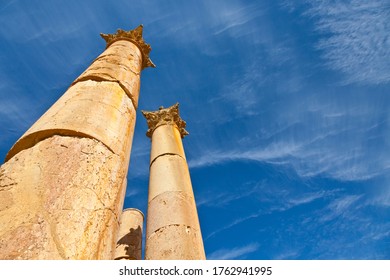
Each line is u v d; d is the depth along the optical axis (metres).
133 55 10.47
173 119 13.19
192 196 9.34
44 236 3.22
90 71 7.75
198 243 7.71
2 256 2.92
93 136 5.15
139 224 13.98
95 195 4.20
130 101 7.48
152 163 10.75
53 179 3.99
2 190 3.84
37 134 4.93
